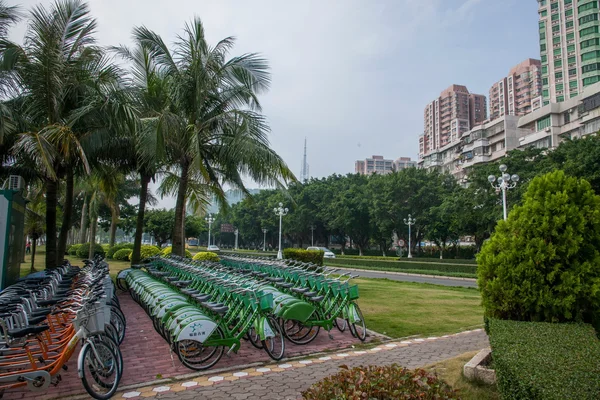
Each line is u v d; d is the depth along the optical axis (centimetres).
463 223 3194
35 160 857
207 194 1461
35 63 845
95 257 1030
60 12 858
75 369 476
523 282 426
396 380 232
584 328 373
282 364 498
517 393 250
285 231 4709
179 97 1085
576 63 5659
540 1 6147
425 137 10375
